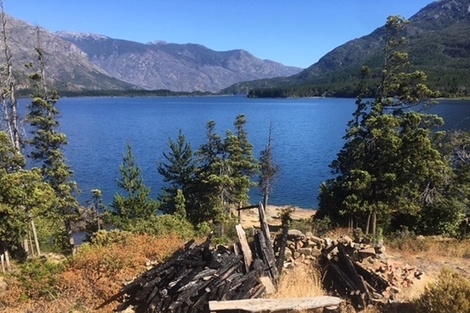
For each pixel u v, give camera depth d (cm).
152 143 9788
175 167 3919
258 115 18038
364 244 1098
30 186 2144
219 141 3803
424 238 1734
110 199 4750
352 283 923
